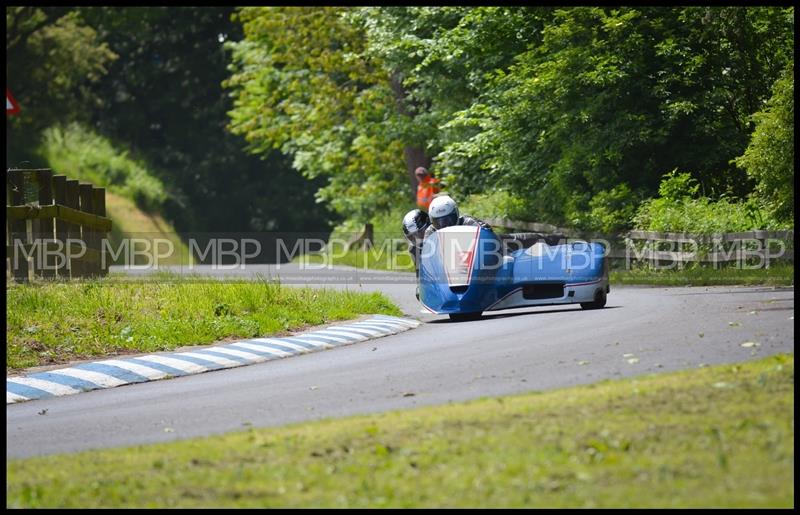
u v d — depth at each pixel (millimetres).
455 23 114000
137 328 49969
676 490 19281
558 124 93000
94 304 53781
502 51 105500
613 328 44000
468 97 115562
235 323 51750
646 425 23609
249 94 167875
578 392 28406
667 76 92000
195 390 36969
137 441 27938
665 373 30609
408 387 33594
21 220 63719
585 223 90688
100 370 41656
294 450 23750
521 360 37188
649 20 95062
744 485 19359
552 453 21859
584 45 94688
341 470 21750
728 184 95375
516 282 53469
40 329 48812
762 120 74688
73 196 67688
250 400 33562
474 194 114438
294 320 54438
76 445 28094
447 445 23062
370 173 146125
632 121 91000
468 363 37719
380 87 137875
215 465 22891
